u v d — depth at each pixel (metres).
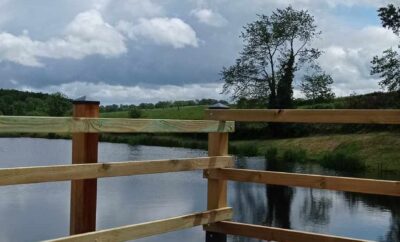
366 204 15.16
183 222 4.39
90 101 3.72
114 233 3.74
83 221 3.70
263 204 15.08
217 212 4.81
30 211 13.09
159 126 4.19
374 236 11.21
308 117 4.41
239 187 18.47
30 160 27.66
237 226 4.73
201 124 4.64
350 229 11.85
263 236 4.59
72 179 3.46
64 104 53.44
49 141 45.94
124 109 70.62
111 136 45.12
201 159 4.61
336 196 16.56
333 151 30.75
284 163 28.75
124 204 14.15
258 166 26.88
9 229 11.02
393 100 37.19
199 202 14.60
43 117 3.29
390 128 32.88
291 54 44.38
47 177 3.29
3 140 46.66
